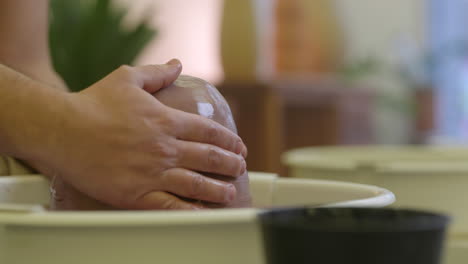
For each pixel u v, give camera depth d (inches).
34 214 44.5
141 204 50.7
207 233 44.7
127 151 50.5
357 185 54.7
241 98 146.3
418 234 39.1
